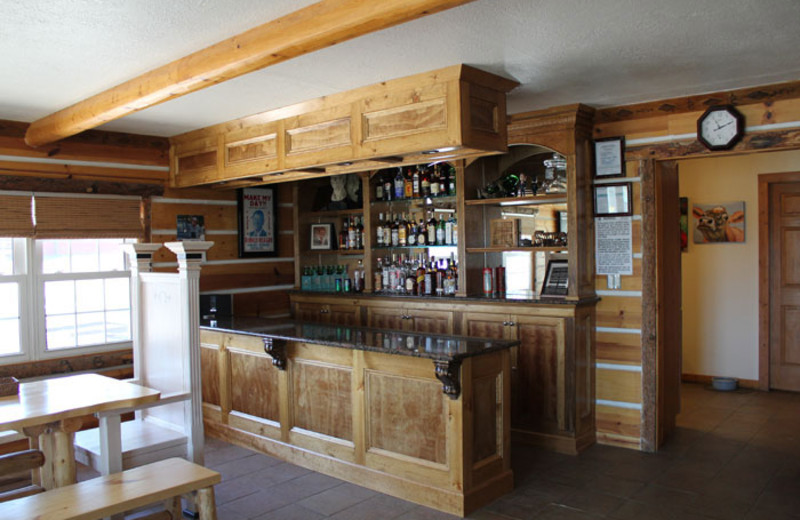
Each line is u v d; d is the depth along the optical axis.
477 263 5.20
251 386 4.75
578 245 4.55
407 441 3.73
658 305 4.55
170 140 5.47
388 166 4.38
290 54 2.74
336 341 3.91
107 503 2.55
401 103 3.67
